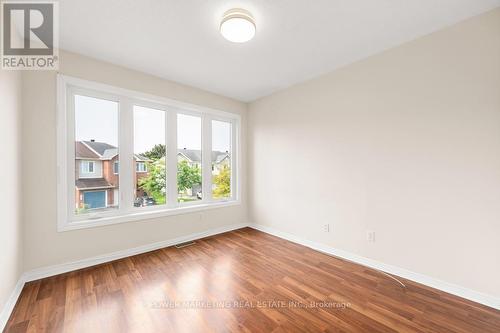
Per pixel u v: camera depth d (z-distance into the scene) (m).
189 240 3.33
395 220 2.30
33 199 2.13
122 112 2.79
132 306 1.75
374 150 2.46
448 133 1.98
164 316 1.65
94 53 2.40
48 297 1.85
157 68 2.77
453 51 1.94
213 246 3.10
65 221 2.30
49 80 2.22
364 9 1.75
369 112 2.50
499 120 1.74
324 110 2.96
